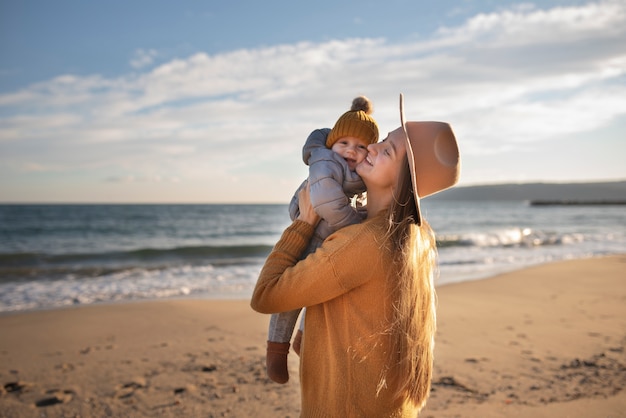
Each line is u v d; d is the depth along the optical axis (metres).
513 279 11.38
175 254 18.98
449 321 7.13
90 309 8.26
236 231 34.66
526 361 5.14
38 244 24.64
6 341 6.30
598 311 7.88
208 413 3.92
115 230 34.31
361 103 2.08
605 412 3.64
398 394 1.52
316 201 1.63
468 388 4.31
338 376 1.51
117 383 4.66
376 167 1.56
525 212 70.94
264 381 4.64
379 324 1.50
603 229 33.94
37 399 4.28
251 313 7.95
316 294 1.48
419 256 1.54
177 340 6.27
